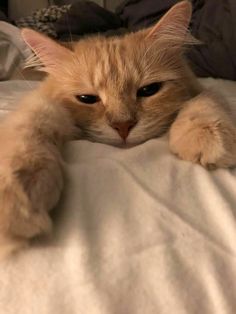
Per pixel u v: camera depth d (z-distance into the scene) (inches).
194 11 17.3
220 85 13.1
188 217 4.8
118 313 4.0
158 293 4.1
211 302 4.1
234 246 4.4
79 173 5.1
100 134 6.8
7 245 4.4
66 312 4.0
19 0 22.1
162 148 5.9
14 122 5.6
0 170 4.5
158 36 7.3
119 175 5.1
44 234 4.5
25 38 7.7
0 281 4.3
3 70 14.7
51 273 4.3
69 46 7.6
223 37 15.3
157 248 4.4
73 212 4.6
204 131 5.5
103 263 4.3
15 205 4.3
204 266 4.3
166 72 7.1
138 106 6.8
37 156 4.7
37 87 8.9
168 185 5.1
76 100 7.0
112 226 4.6
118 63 6.9
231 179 5.3
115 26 19.5
